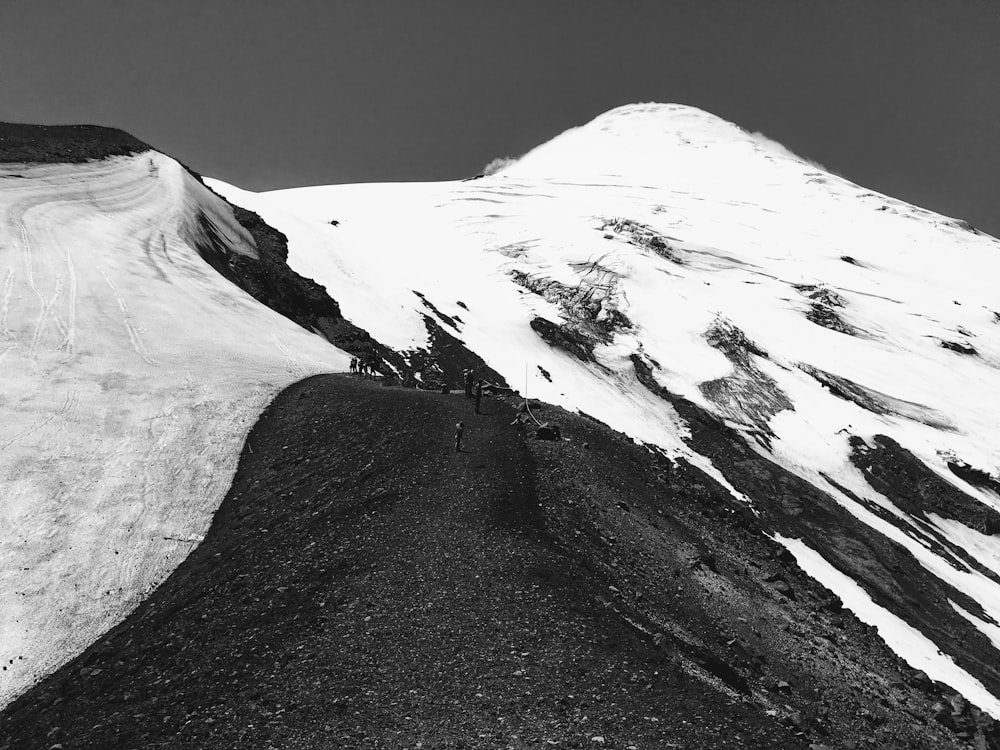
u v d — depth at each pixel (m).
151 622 25.20
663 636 23.06
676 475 45.66
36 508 31.44
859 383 118.50
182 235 61.47
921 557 77.56
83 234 52.91
